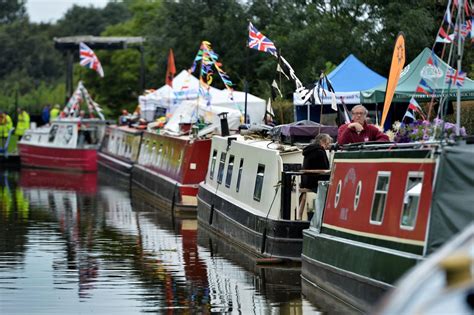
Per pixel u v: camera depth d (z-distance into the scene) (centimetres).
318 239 1705
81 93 5556
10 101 7669
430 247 1277
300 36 3822
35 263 2145
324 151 1959
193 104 3609
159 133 3841
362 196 1540
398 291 605
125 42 5638
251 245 2194
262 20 4594
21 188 4206
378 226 1455
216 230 2622
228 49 4634
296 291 1750
